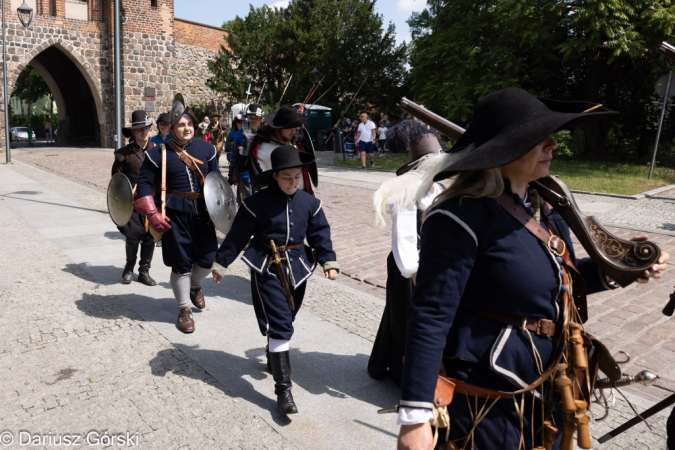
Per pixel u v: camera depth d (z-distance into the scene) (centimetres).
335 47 2938
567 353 178
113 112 2830
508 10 1705
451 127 291
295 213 369
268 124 503
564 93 2223
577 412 175
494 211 171
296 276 360
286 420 333
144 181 459
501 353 172
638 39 1647
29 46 2556
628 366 401
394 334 351
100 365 400
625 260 184
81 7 2691
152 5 2773
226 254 361
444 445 178
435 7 2211
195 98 3186
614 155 2358
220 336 458
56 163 1981
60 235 805
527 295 170
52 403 347
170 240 459
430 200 284
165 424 327
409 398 162
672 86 1403
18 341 436
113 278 609
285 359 342
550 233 182
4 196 1152
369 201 1116
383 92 3148
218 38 3250
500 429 175
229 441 312
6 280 586
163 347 432
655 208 1034
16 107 6475
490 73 1800
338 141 2081
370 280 611
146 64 2778
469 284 174
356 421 335
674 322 482
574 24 1683
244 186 733
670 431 222
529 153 170
